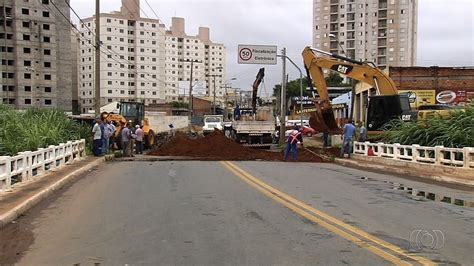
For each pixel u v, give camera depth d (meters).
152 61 90.31
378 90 26.14
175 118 78.75
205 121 54.09
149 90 90.88
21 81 87.69
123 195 12.41
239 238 7.71
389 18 118.38
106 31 82.50
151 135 35.78
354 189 13.59
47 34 90.38
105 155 25.06
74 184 14.74
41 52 89.94
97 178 16.34
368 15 120.12
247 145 36.72
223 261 6.44
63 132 22.92
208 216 9.49
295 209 10.21
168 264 6.34
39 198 11.51
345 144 25.45
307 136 54.06
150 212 9.98
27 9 88.62
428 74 40.97
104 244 7.44
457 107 21.38
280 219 9.19
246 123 37.31
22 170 13.55
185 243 7.43
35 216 9.75
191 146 30.08
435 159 18.30
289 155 27.05
